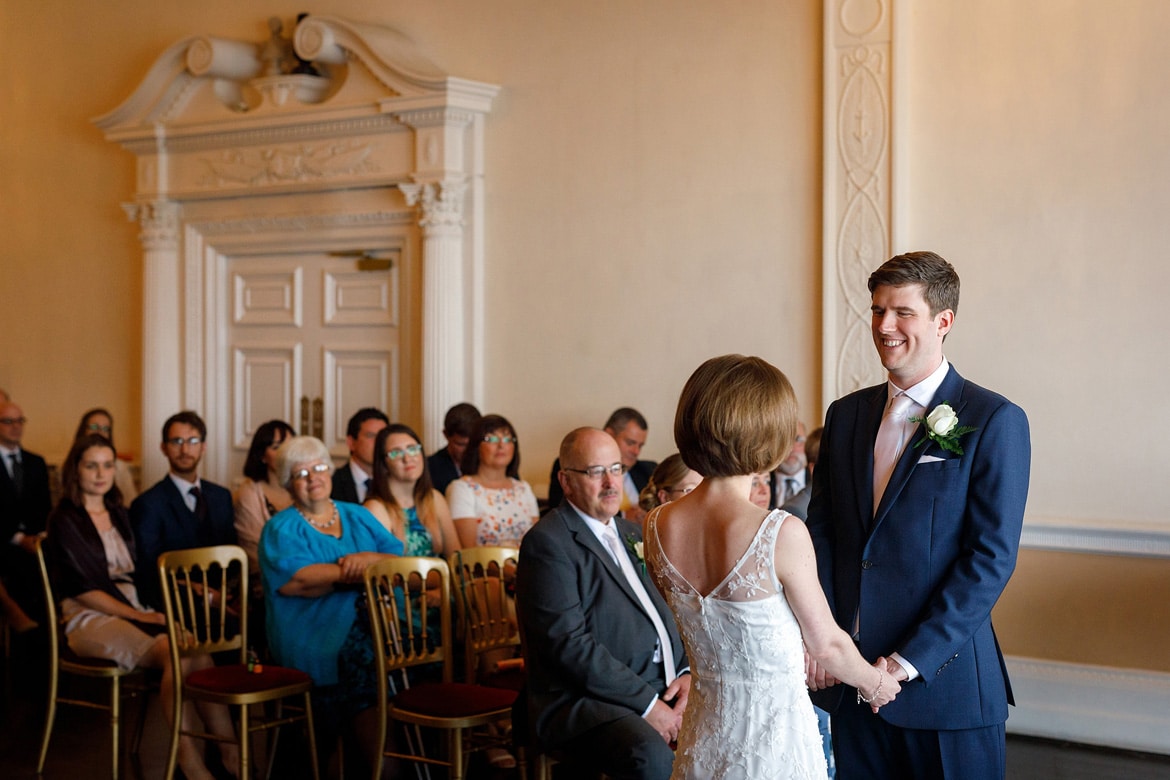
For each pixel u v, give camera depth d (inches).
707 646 83.9
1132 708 187.2
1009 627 197.8
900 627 98.9
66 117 310.7
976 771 99.0
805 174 218.8
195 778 171.8
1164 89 188.7
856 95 210.4
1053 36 196.4
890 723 98.5
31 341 318.7
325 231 273.3
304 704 168.6
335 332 276.2
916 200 207.3
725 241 227.5
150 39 298.0
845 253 212.2
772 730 81.4
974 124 202.2
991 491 97.0
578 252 243.9
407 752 175.0
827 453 109.2
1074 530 191.5
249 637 204.8
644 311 236.7
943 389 102.1
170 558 167.0
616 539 143.1
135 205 293.4
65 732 195.8
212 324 290.8
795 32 219.3
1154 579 187.9
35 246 317.1
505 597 176.1
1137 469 190.9
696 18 229.6
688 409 83.0
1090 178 193.8
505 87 251.4
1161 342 189.0
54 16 312.0
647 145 235.5
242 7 284.0
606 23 239.8
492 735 167.3
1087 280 194.1
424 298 255.1
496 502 207.9
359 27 257.4
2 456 254.4
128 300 303.3
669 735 129.7
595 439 138.6
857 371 211.8
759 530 81.1
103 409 288.5
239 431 290.0
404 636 173.5
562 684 132.8
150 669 189.5
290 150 272.4
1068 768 177.2
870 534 100.8
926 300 100.6
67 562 182.5
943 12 204.5
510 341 252.2
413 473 190.7
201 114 284.2
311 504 173.2
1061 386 196.1
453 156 250.8
